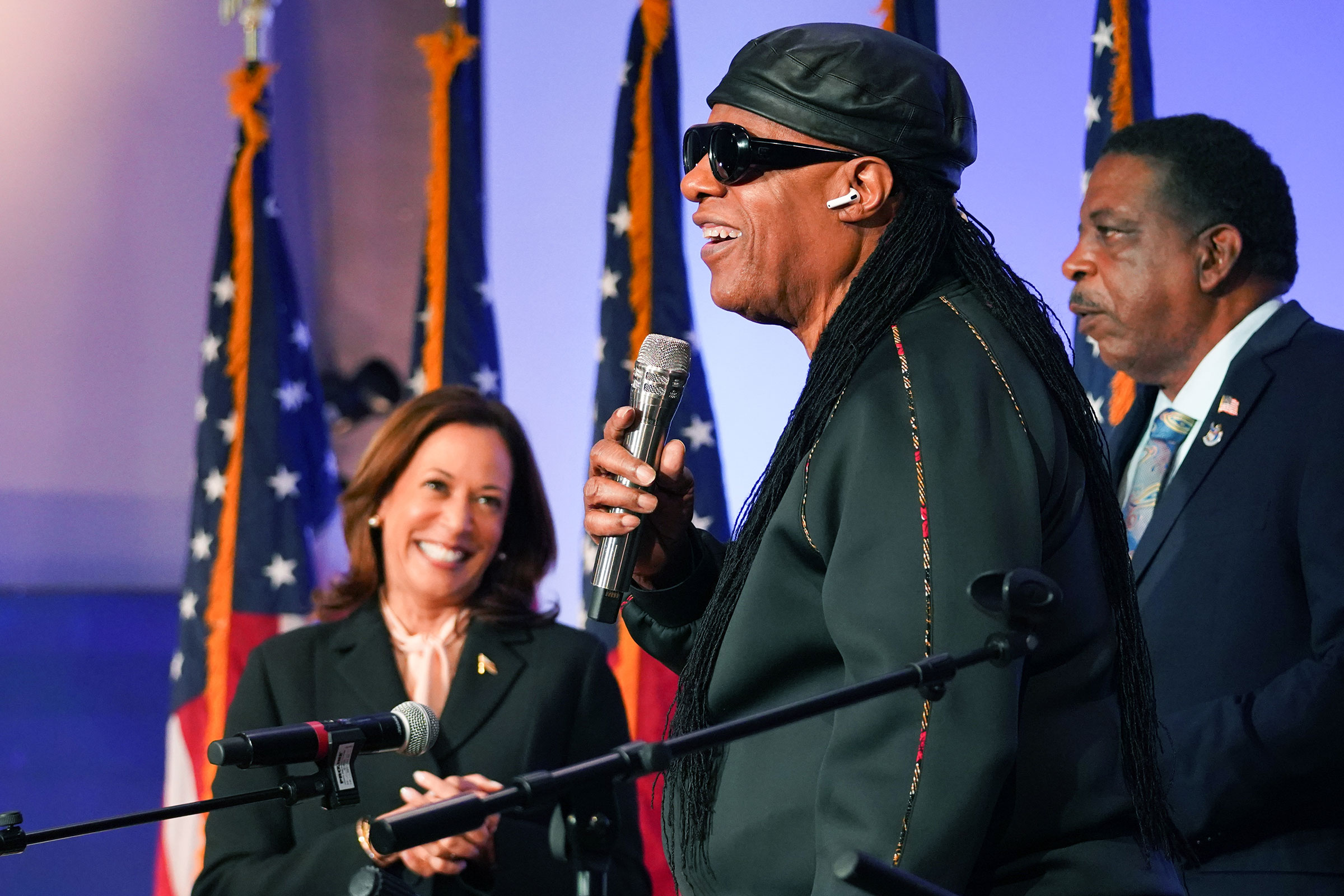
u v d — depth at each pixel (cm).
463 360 1338
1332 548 675
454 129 1373
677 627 552
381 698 886
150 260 1730
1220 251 777
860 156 466
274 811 856
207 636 1295
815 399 438
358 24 1639
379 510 952
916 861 356
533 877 815
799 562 428
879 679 352
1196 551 721
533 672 909
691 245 1400
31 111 1709
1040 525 393
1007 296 459
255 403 1342
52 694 1659
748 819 419
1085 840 407
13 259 1708
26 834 423
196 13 1730
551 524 978
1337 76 1204
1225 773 655
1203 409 786
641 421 516
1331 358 727
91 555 1717
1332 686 645
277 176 1620
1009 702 365
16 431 1706
